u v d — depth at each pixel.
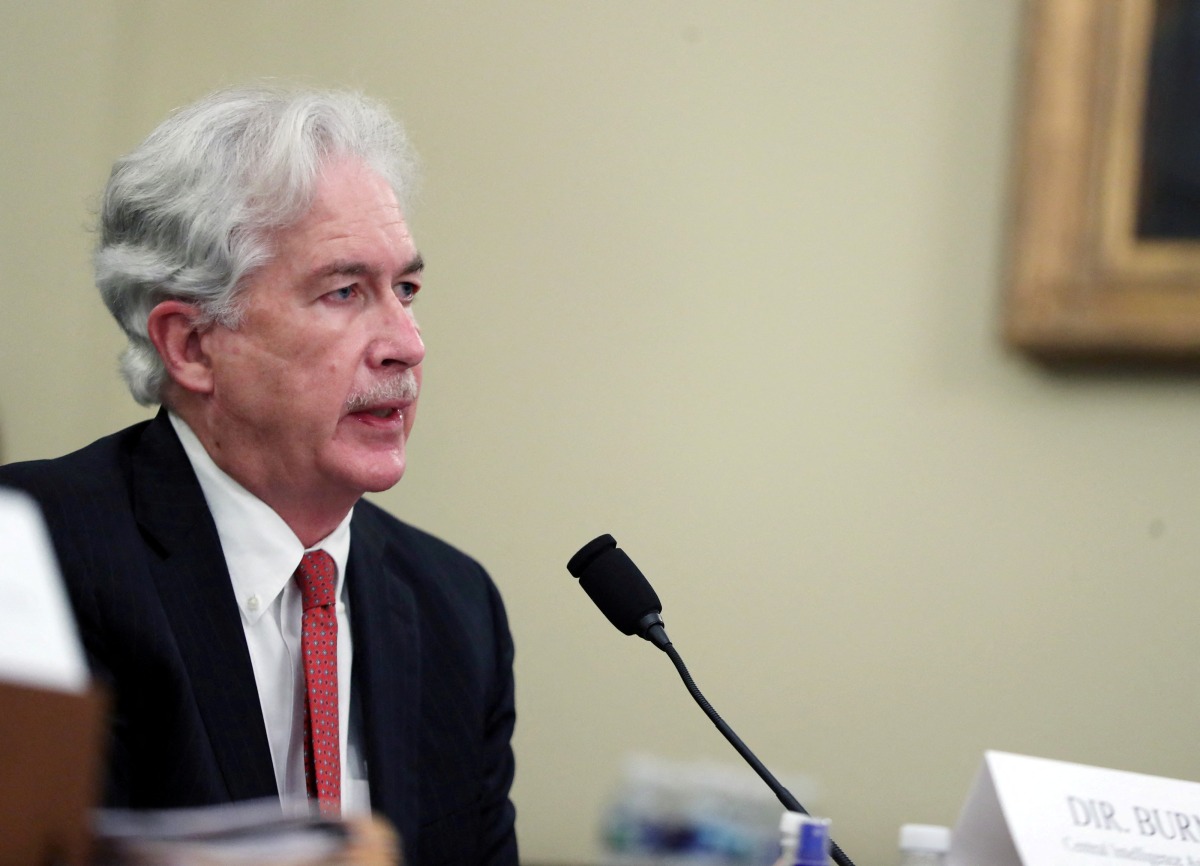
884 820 11.24
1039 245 10.99
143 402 7.43
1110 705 10.95
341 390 6.98
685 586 11.79
